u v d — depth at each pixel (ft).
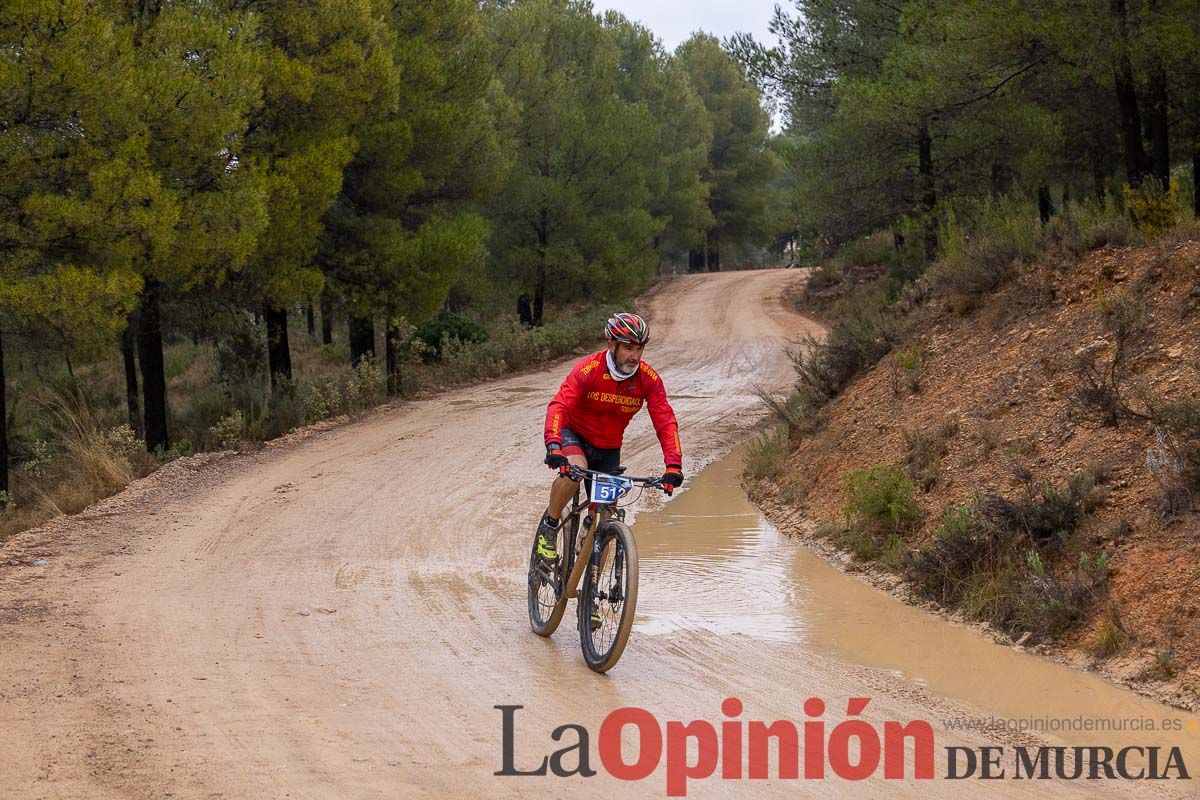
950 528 24.72
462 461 45.62
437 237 71.72
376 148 69.46
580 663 19.35
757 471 40.98
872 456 33.45
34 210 42.98
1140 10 45.62
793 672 18.90
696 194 170.91
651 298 157.99
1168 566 20.26
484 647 20.34
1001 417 29.71
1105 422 25.90
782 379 77.41
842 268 136.26
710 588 25.67
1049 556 23.06
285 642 20.42
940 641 21.07
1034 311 33.71
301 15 60.18
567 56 123.13
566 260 111.45
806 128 93.86
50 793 12.84
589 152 113.19
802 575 26.94
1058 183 74.84
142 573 26.73
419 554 29.37
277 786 13.24
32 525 34.37
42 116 43.55
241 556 28.89
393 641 20.65
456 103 77.15
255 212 52.21
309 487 40.06
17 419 66.74
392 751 14.64
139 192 44.96
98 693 16.99
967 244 41.42
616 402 19.71
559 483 20.31
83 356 49.06
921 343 38.27
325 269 71.00
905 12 65.00
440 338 92.84
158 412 59.16
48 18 41.27
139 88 46.96
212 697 16.92
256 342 78.13
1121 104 51.93
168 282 57.36
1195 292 27.61
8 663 18.61
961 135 74.02
